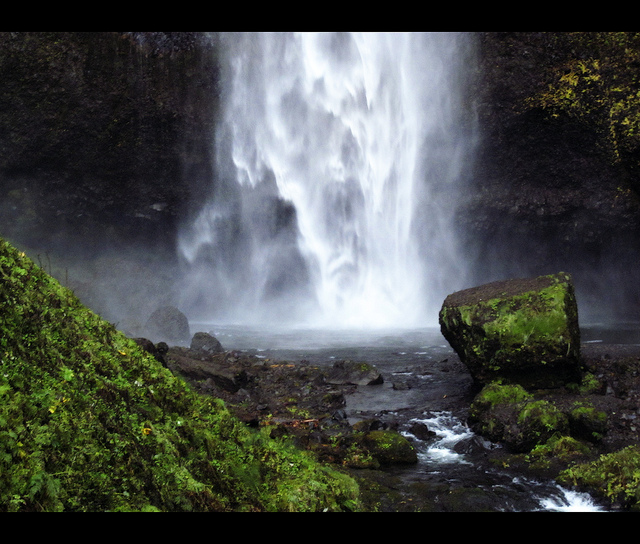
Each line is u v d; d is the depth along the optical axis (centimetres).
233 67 2206
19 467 273
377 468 603
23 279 420
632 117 1975
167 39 2081
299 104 2361
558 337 759
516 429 657
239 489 375
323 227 2452
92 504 285
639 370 801
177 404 433
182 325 1507
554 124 2088
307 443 641
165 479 333
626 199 2098
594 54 1984
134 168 2166
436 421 764
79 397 341
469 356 812
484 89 2127
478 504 509
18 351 346
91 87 2011
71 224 2148
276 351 1357
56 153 2047
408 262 2408
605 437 646
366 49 2323
